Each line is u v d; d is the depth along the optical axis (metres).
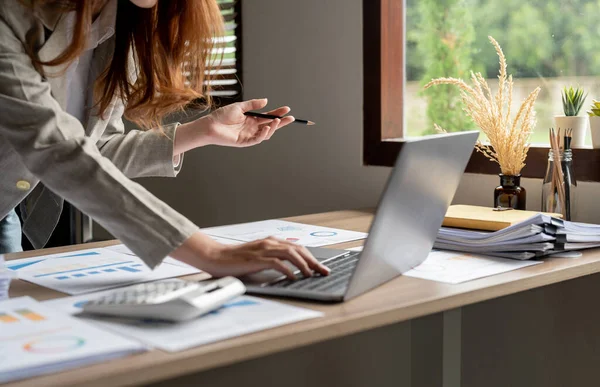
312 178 2.44
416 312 1.01
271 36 2.52
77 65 1.51
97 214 1.11
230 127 1.62
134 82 1.62
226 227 1.71
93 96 1.56
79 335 0.81
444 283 1.14
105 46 1.54
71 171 1.10
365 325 0.95
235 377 1.28
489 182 2.03
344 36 2.30
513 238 1.32
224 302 0.96
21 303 0.96
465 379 1.68
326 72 2.37
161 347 0.81
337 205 2.37
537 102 2.05
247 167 2.63
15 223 1.83
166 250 1.08
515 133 1.76
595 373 1.73
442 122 2.24
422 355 1.24
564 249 1.34
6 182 1.47
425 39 2.26
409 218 1.09
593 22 1.92
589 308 1.73
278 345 0.86
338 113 2.34
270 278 1.11
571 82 1.98
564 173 1.66
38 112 1.13
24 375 0.72
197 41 1.58
